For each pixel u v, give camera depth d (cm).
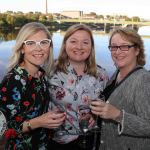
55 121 255
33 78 266
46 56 281
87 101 308
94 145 296
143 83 256
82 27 314
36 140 272
